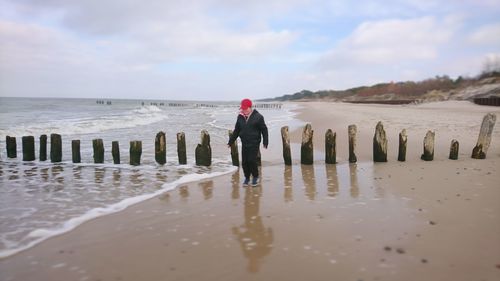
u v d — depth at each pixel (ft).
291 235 14.61
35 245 14.01
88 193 22.12
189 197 20.86
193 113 157.89
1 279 11.37
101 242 14.24
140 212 18.06
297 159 34.37
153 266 12.11
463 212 16.72
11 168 30.45
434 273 11.19
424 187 21.47
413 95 357.20
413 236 14.11
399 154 30.81
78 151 32.42
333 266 11.83
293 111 170.09
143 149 40.73
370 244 13.47
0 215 17.79
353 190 21.65
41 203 19.94
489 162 28.55
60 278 11.41
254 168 23.40
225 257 12.70
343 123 72.79
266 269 11.76
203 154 31.04
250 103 23.77
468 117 80.33
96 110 163.94
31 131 56.13
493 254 12.40
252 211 17.98
